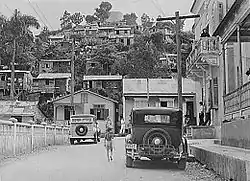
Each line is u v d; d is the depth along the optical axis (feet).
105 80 238.89
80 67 289.94
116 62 278.87
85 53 318.65
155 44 322.75
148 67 257.75
